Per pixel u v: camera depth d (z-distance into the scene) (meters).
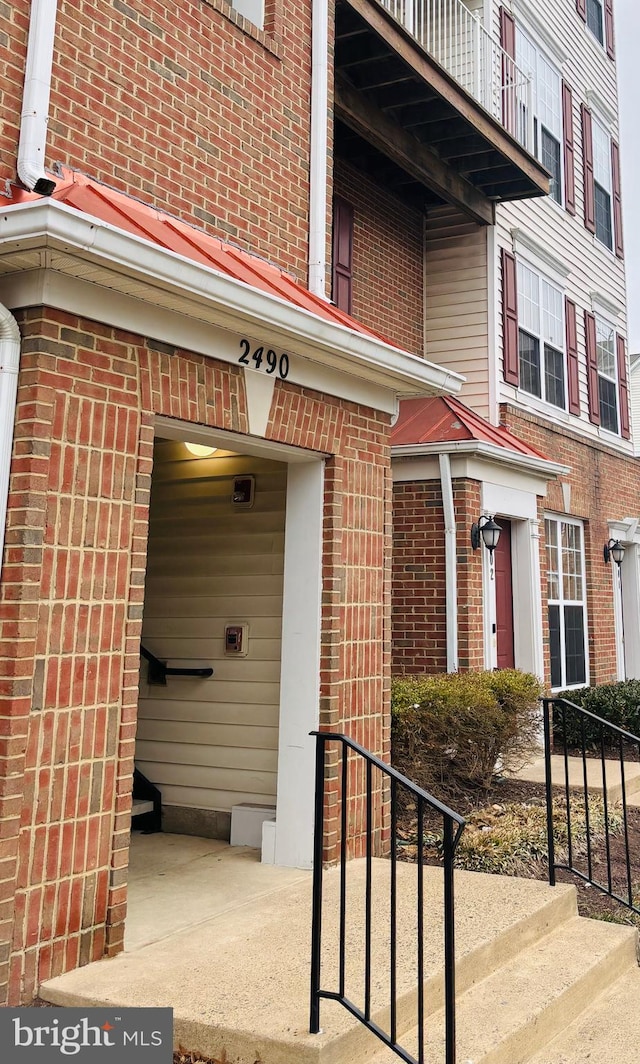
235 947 3.96
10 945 3.42
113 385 4.02
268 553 6.03
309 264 6.13
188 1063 3.20
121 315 4.02
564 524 12.24
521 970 4.09
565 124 13.40
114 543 3.98
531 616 9.91
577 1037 3.78
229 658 6.10
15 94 4.26
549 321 12.40
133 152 4.87
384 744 5.86
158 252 3.72
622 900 4.98
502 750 7.04
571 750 9.66
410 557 8.83
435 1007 3.62
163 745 6.28
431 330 11.05
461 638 8.55
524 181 10.52
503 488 9.41
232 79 5.65
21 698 3.50
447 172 10.02
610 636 13.06
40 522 3.63
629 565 14.42
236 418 4.72
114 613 3.96
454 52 11.12
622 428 14.66
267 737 5.91
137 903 4.64
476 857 5.70
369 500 5.89
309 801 5.34
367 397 5.84
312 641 5.45
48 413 3.70
